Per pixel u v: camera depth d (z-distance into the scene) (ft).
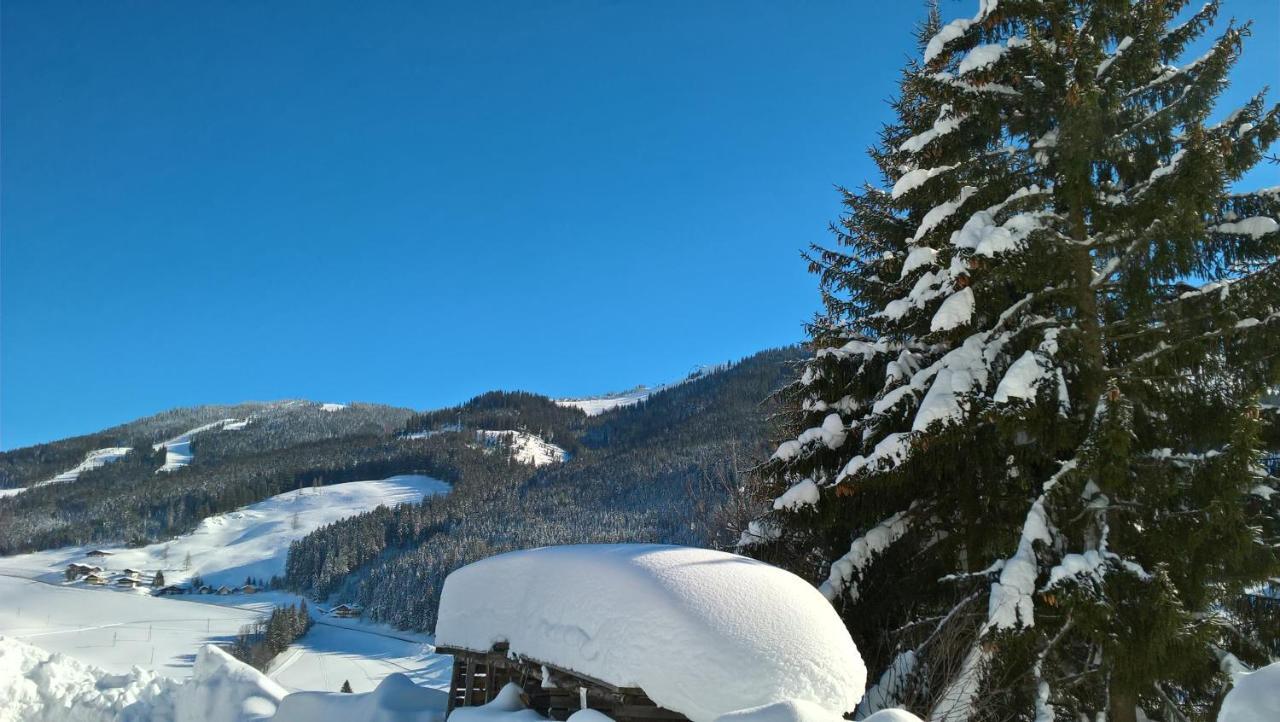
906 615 30.68
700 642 17.06
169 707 33.19
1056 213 28.25
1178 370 25.22
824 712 14.78
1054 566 23.43
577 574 20.62
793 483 34.06
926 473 29.09
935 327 26.30
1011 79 28.66
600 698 19.30
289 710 27.91
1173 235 23.99
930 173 29.04
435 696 27.17
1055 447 25.48
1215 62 25.09
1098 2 27.48
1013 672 23.97
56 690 33.53
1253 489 25.03
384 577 413.39
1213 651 24.07
